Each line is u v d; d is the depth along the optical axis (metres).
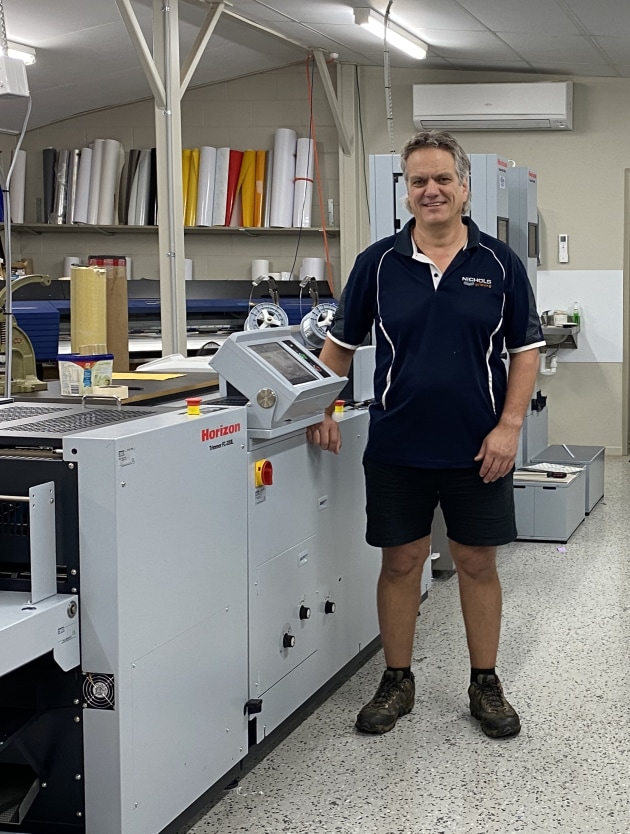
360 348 3.40
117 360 3.61
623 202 7.50
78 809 2.03
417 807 2.39
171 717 2.17
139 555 2.01
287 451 2.73
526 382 2.75
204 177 7.61
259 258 8.01
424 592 4.06
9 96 2.34
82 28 5.69
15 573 2.02
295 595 2.81
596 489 5.90
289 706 2.80
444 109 7.38
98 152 7.53
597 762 2.62
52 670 2.00
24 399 2.67
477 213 4.50
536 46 6.46
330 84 7.27
